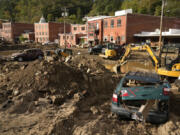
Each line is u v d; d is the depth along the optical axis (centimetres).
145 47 1170
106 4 12156
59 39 6856
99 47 2758
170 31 3222
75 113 545
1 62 1769
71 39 6116
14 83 734
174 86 909
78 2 14738
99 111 586
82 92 724
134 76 565
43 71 745
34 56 2094
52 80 723
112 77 1056
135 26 3762
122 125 489
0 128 459
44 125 477
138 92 469
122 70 1528
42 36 7275
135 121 512
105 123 495
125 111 477
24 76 753
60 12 13275
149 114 455
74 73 822
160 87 473
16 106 594
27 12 14825
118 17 3847
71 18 12912
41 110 578
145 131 457
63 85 732
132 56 2503
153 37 3625
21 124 484
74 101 650
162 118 454
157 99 457
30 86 702
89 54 2795
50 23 6938
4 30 8425
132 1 9006
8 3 15400
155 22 4056
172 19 4353
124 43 3706
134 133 448
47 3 13762
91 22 4878
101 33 4512
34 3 14838
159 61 1062
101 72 1126
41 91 687
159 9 6300
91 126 470
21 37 7381
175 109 604
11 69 1116
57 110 577
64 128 460
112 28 4094
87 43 5094
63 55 2300
